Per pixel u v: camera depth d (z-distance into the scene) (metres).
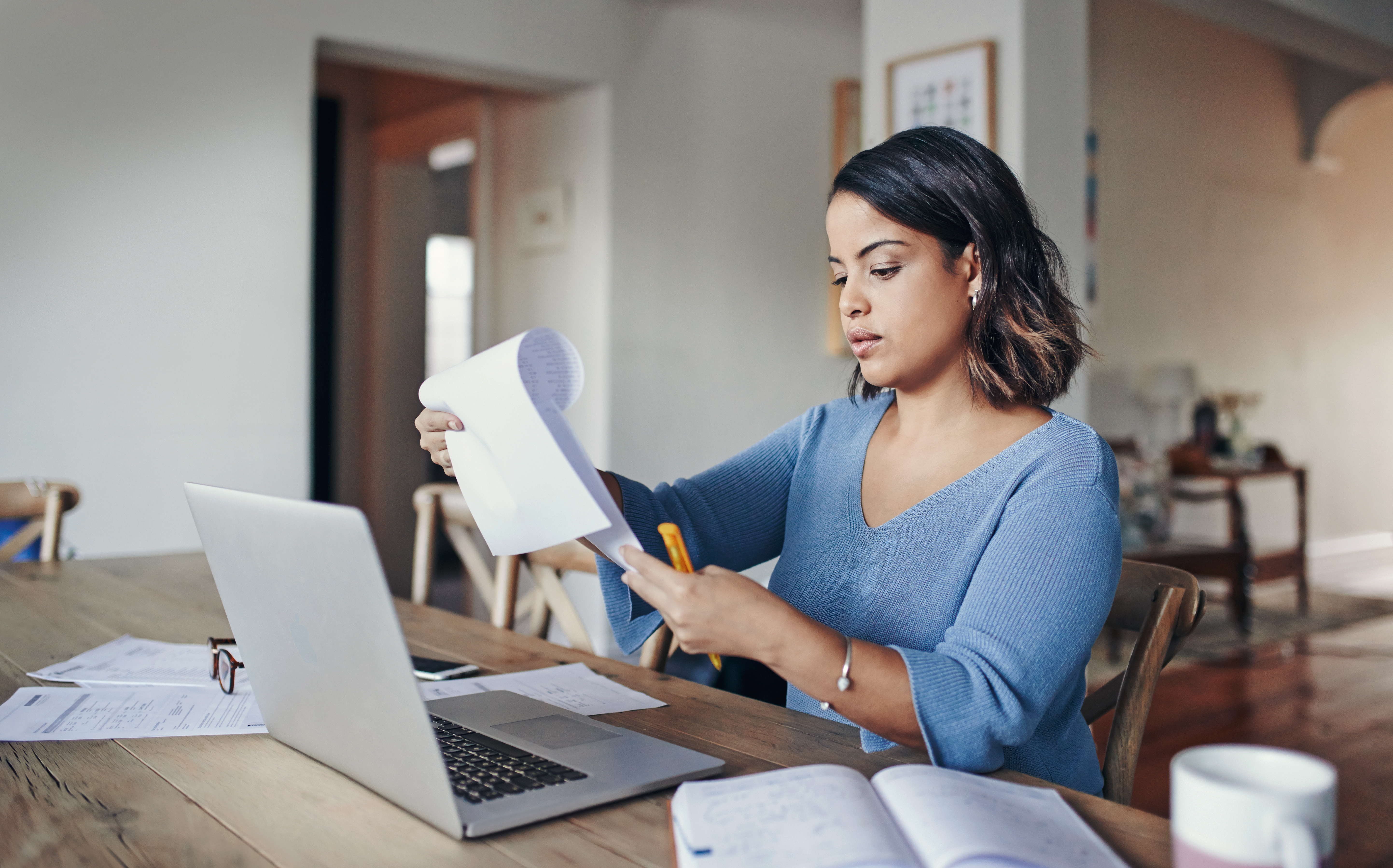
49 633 1.45
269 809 0.80
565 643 4.23
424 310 5.53
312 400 4.48
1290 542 6.78
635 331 4.18
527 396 0.85
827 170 4.75
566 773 0.84
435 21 3.68
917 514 1.09
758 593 0.82
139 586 1.81
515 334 4.56
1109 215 5.56
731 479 1.30
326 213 5.33
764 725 1.03
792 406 4.68
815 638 0.81
